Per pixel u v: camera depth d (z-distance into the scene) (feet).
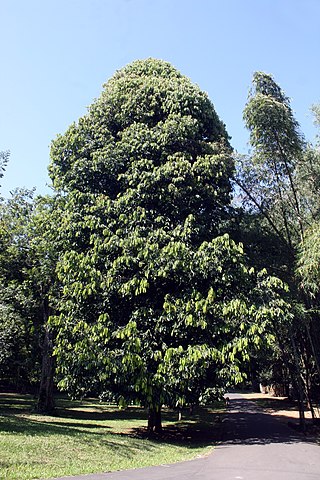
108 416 82.64
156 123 61.46
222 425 72.95
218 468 33.22
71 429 49.26
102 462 34.32
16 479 26.04
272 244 65.10
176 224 55.16
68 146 61.36
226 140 64.64
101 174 58.34
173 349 45.68
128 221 52.85
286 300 56.95
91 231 54.54
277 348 77.61
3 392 150.71
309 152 59.36
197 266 48.65
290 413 98.53
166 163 54.90
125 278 50.90
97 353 47.50
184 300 48.32
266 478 29.19
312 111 60.03
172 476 29.32
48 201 72.79
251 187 64.28
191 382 45.98
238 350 46.26
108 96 63.62
